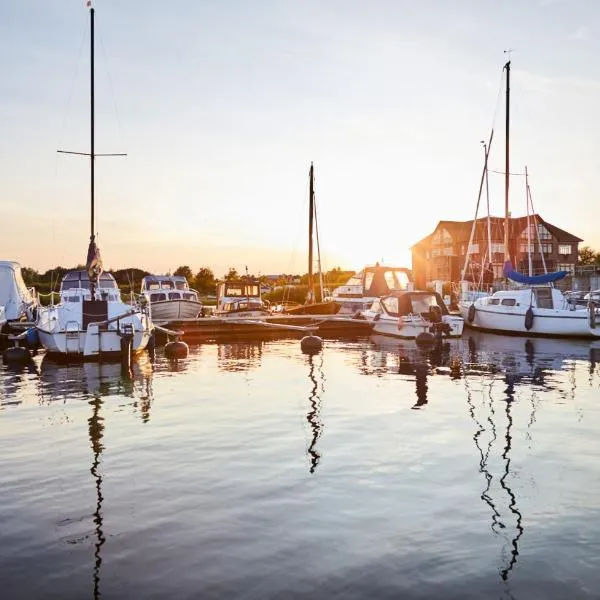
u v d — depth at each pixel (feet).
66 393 50.75
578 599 17.26
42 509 24.25
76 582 18.37
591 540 21.04
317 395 49.29
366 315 110.32
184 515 23.52
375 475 28.35
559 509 23.95
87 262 75.41
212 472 28.91
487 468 29.37
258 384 55.11
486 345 88.69
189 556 20.02
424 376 59.41
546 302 102.58
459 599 17.29
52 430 37.52
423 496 25.49
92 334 70.33
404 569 19.03
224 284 138.92
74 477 28.27
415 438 35.19
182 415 41.78
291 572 18.90
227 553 20.18
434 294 102.99
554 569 18.99
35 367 66.90
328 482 27.37
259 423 39.19
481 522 22.68
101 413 42.60
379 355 77.92
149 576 18.70
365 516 23.31
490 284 149.38
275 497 25.44
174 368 66.28
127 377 59.72
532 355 76.33
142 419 40.57
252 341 99.60
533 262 240.94
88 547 20.71
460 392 50.31
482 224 248.11
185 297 123.03
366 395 49.14
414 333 97.25
